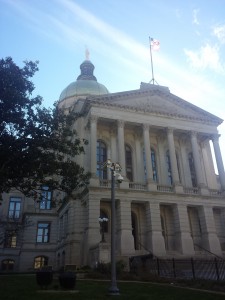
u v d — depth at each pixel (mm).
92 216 39000
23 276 28969
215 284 20953
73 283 19406
